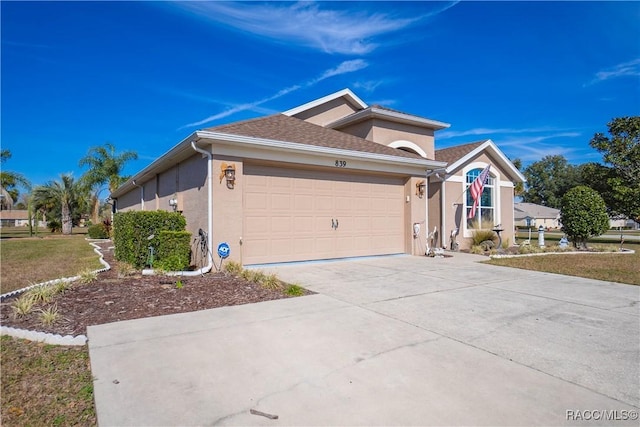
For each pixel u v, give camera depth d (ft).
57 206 112.57
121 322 15.72
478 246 46.29
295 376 10.76
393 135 50.16
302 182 33.24
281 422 8.45
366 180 37.88
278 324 15.60
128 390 9.91
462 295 21.50
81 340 13.62
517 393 9.84
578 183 209.36
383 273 28.86
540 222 190.19
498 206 55.67
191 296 20.21
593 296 21.49
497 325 15.80
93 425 8.61
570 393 9.87
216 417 8.65
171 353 12.41
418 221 41.11
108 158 98.78
